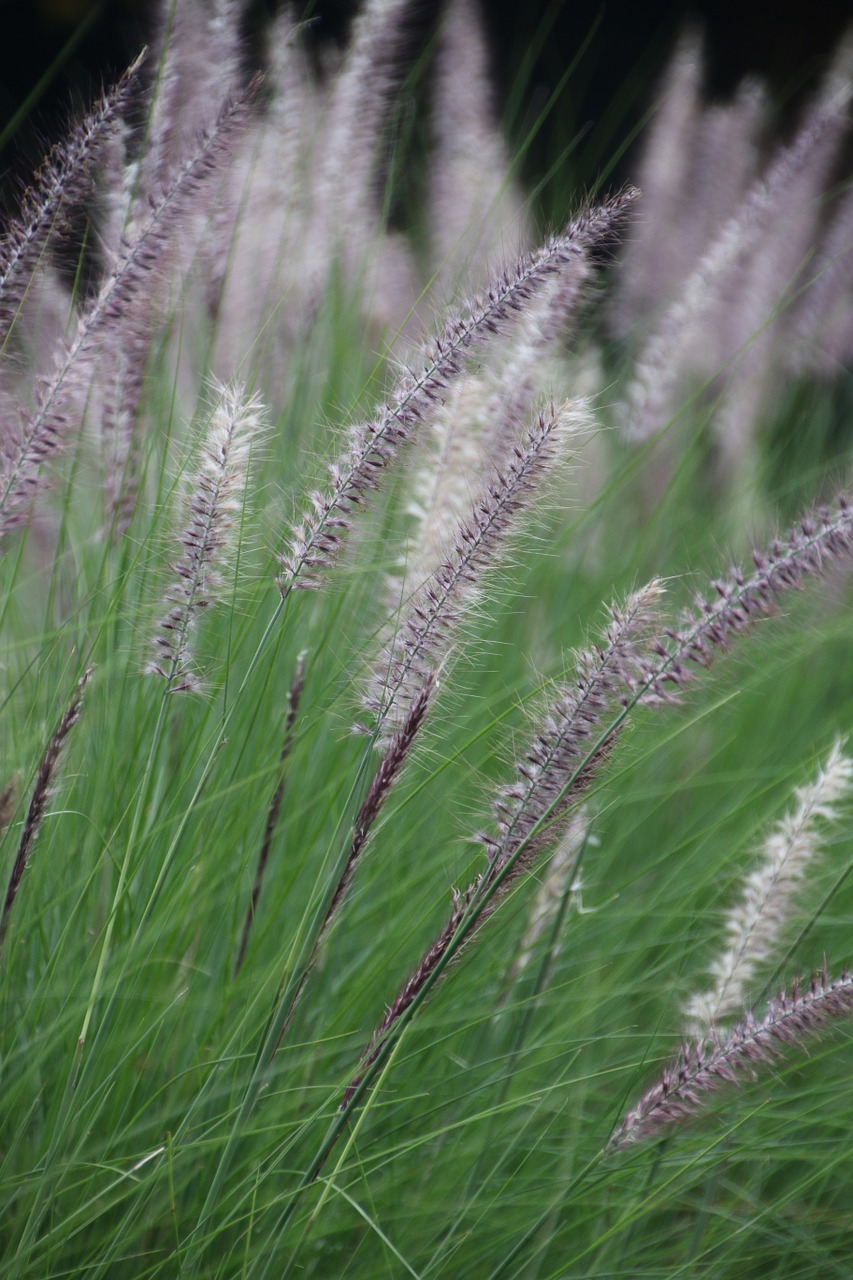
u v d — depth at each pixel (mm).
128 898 1536
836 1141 1581
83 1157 1518
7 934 1508
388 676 1467
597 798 1593
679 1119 1458
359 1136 1547
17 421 1528
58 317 1621
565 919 1578
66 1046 1537
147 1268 1521
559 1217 1559
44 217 1510
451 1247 1526
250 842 1598
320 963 1586
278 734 1625
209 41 1765
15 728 1576
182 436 1700
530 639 1801
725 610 1422
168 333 1660
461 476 1556
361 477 1461
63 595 1653
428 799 1673
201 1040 1564
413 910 1613
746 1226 1538
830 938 1684
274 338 1764
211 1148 1530
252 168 1731
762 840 1670
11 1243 1507
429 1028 1596
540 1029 1597
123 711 1613
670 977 1665
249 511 1528
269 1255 1483
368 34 1864
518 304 1447
